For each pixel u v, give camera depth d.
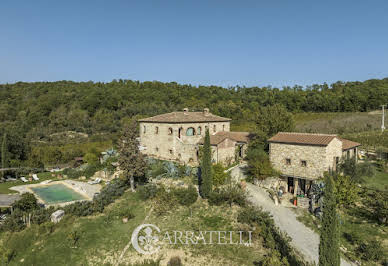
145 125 46.97
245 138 44.62
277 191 30.25
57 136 77.75
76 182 38.97
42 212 26.19
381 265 18.28
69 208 27.16
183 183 33.16
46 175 43.56
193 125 43.88
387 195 25.59
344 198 25.14
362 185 30.05
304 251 19.72
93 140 73.25
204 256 20.20
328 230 13.95
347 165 30.06
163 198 27.44
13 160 45.50
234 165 40.31
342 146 33.69
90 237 23.28
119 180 35.34
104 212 27.84
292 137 31.62
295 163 30.09
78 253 21.42
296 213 25.56
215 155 38.34
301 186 31.14
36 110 92.31
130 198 31.05
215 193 27.86
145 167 34.09
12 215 25.17
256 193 30.16
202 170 28.88
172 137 42.56
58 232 23.97
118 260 20.53
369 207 25.44
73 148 62.75
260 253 20.06
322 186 25.78
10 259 20.86
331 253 13.77
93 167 42.94
